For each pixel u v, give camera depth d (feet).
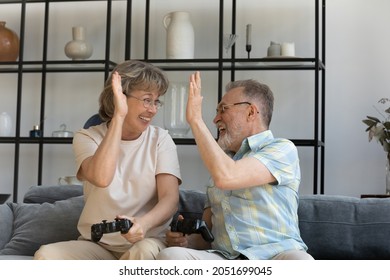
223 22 14.82
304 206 7.20
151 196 6.75
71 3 15.64
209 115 14.76
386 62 14.08
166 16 14.39
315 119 13.15
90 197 6.77
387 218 6.98
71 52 14.62
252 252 6.06
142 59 14.55
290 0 14.57
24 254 7.92
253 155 6.16
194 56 14.96
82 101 15.43
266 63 13.96
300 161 14.30
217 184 5.95
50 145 15.40
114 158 6.30
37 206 8.29
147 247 6.03
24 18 14.88
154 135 6.95
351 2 14.29
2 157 15.70
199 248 6.81
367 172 14.05
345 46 14.26
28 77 15.65
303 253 5.89
